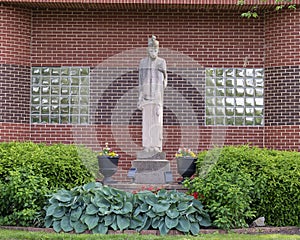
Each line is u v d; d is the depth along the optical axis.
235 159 11.69
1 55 15.80
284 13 15.83
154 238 9.64
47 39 16.45
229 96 16.42
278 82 15.96
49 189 11.43
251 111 16.42
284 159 11.89
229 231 10.62
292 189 11.44
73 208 10.55
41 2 15.65
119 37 16.44
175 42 16.44
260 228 10.96
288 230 11.16
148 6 15.98
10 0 15.61
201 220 10.66
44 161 11.69
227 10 16.42
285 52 15.83
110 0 15.61
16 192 10.98
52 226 10.62
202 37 16.48
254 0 15.52
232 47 16.48
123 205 10.49
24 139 16.14
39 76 16.45
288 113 15.75
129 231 10.29
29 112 16.33
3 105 15.81
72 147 12.96
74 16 16.47
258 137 16.36
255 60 16.42
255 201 11.48
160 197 10.66
